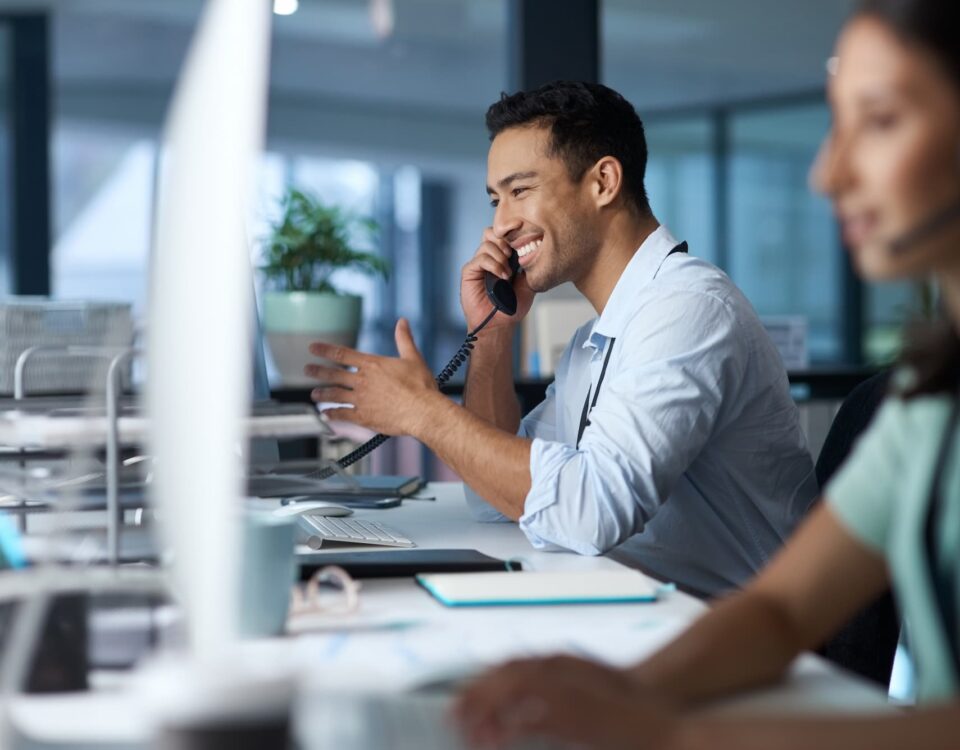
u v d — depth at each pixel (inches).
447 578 51.0
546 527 63.9
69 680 35.4
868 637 65.4
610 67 351.9
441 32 372.2
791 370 143.3
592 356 79.4
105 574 38.2
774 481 75.2
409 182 482.9
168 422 31.5
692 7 314.2
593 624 44.8
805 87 354.9
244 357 31.9
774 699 36.0
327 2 347.3
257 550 40.9
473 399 90.5
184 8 350.9
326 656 39.4
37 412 50.4
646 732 29.7
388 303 482.9
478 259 89.6
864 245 32.3
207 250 31.1
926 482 33.8
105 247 434.9
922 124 30.6
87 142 427.5
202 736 25.2
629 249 80.3
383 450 170.7
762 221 364.8
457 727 31.3
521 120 79.9
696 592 74.7
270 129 422.6
